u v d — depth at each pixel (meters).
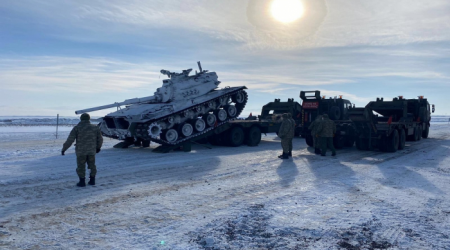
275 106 22.58
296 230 4.82
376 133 14.02
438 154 13.60
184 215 5.49
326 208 5.88
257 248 4.21
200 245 4.29
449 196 6.75
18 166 9.98
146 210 5.75
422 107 20.64
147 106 14.94
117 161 11.20
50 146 15.71
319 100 19.48
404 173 9.27
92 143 7.48
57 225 4.98
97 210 5.73
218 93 16.30
